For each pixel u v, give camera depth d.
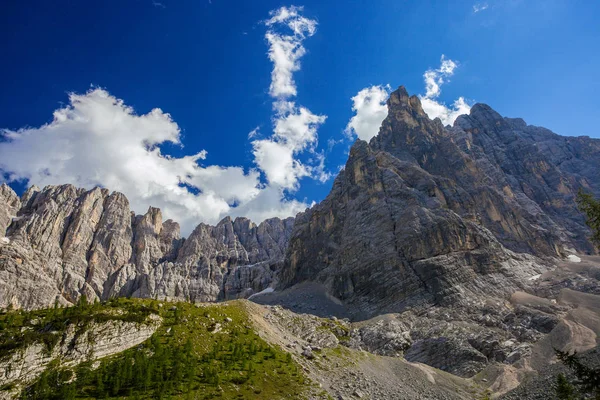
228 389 72.19
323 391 84.00
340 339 152.62
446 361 124.06
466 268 188.75
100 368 68.44
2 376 58.19
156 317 94.38
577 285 171.50
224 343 94.12
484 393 99.38
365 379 98.19
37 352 64.38
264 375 82.81
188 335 91.38
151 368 69.00
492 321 145.25
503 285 181.12
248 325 112.75
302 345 116.81
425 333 144.75
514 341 128.25
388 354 136.50
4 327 68.06
